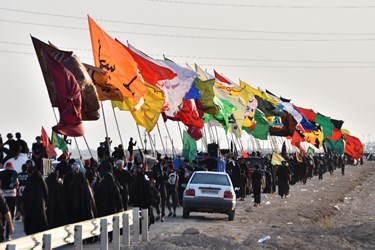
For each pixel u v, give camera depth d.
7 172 29.64
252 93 76.12
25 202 26.08
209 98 59.66
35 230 26.00
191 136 60.12
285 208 53.78
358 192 85.62
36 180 26.16
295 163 92.12
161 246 27.31
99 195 29.50
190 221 41.50
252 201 59.84
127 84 42.25
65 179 28.14
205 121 67.88
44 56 30.77
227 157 62.16
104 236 24.38
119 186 31.42
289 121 90.06
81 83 31.89
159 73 48.50
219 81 73.31
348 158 189.50
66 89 30.09
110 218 25.67
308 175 108.06
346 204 66.50
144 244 27.81
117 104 48.03
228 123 67.88
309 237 32.41
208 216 45.81
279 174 66.62
